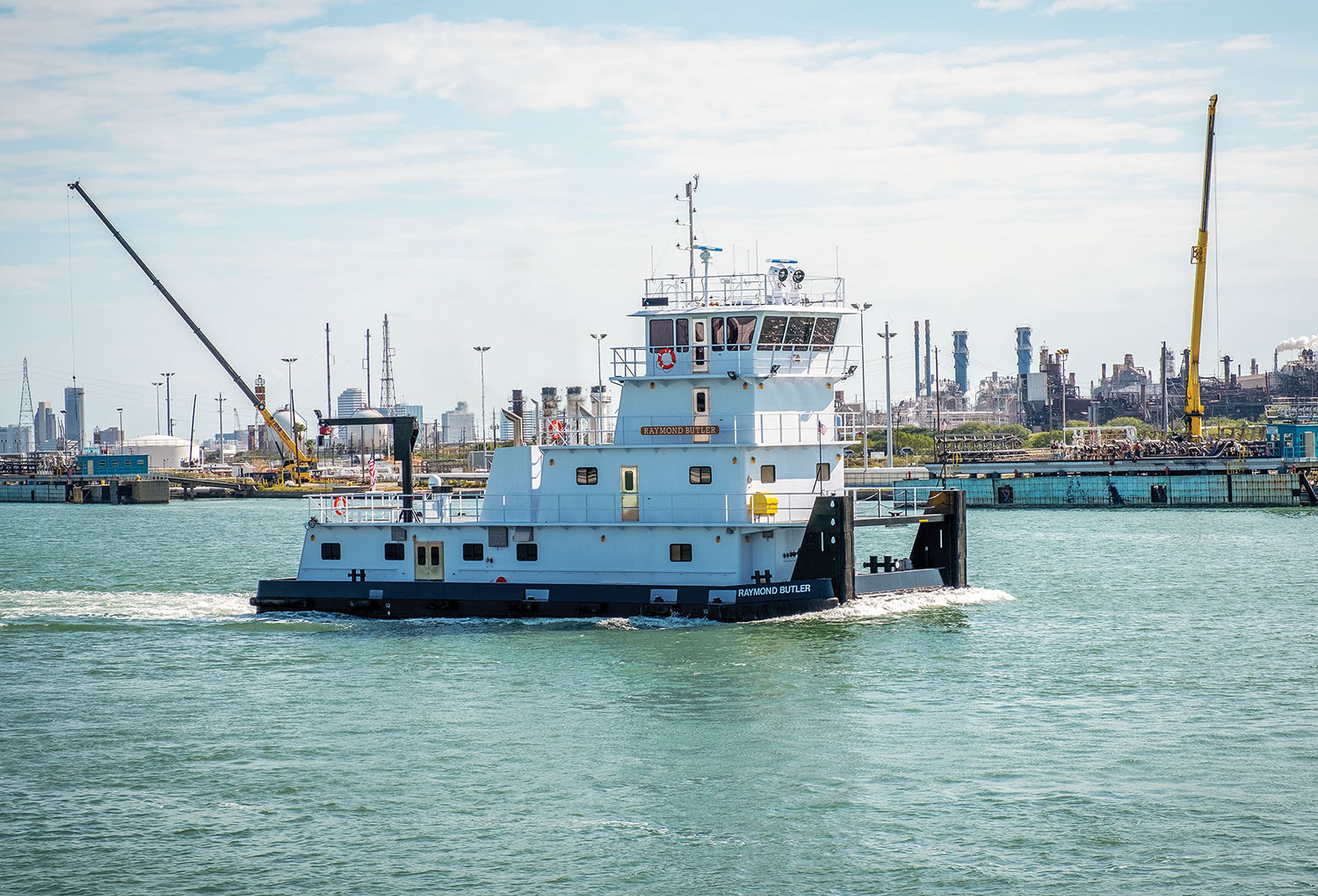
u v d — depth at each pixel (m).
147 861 31.73
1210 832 32.50
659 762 37.94
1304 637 56.16
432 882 30.42
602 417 56.53
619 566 54.97
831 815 33.88
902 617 57.94
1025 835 32.50
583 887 30.09
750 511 53.44
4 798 36.06
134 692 47.53
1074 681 47.25
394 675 48.62
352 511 60.69
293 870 31.16
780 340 54.56
